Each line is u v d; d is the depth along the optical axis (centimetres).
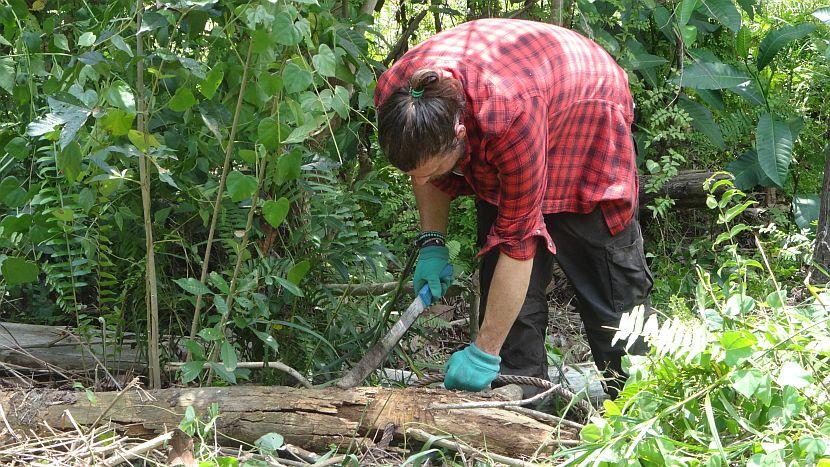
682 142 467
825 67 452
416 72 208
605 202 258
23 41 249
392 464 229
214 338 243
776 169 422
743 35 466
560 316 420
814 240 365
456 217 423
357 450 237
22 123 281
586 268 273
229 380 247
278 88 232
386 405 239
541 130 223
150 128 259
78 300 319
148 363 277
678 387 219
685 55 457
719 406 213
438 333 385
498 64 224
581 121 249
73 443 224
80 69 238
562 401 291
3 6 259
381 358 255
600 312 274
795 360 216
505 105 214
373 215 415
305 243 296
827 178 343
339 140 312
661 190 437
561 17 370
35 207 255
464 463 225
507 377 266
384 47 435
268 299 278
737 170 439
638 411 217
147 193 246
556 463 232
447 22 455
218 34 243
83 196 240
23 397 241
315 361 298
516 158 218
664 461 193
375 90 239
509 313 242
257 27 231
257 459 225
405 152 206
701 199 434
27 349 307
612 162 255
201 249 307
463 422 237
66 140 210
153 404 240
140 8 228
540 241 266
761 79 461
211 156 269
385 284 321
